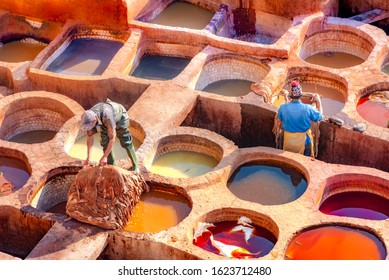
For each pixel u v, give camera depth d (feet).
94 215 33.76
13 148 38.65
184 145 39.50
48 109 42.73
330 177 36.11
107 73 44.52
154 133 39.32
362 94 43.19
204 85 46.60
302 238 33.50
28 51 50.93
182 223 33.91
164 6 52.70
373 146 39.17
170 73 47.52
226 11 51.08
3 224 35.45
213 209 34.58
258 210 34.45
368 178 36.11
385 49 46.24
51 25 50.65
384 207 36.11
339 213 36.24
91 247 32.86
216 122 42.60
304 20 48.37
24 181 37.91
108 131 33.60
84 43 49.44
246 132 42.24
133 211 35.04
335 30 48.75
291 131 37.73
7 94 45.42
